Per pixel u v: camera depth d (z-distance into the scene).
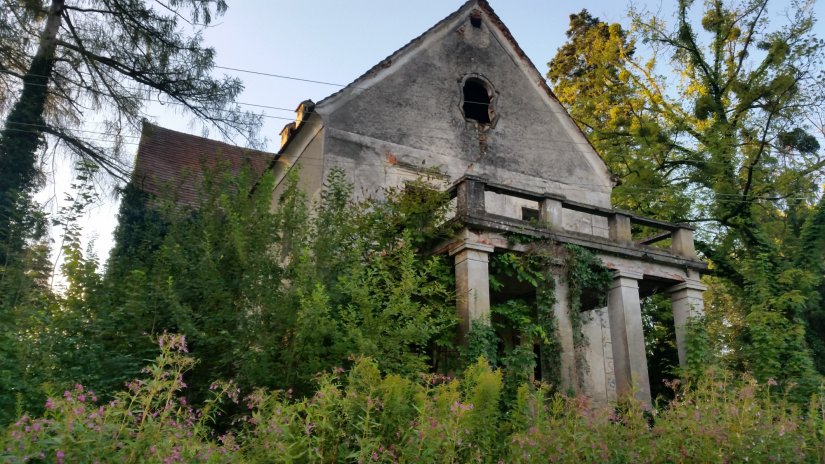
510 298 13.00
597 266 11.29
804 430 6.88
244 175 10.23
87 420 3.73
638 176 20.39
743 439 6.17
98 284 8.77
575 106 24.75
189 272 8.91
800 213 19.95
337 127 13.46
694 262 12.05
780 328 14.34
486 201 14.60
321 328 7.61
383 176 13.57
